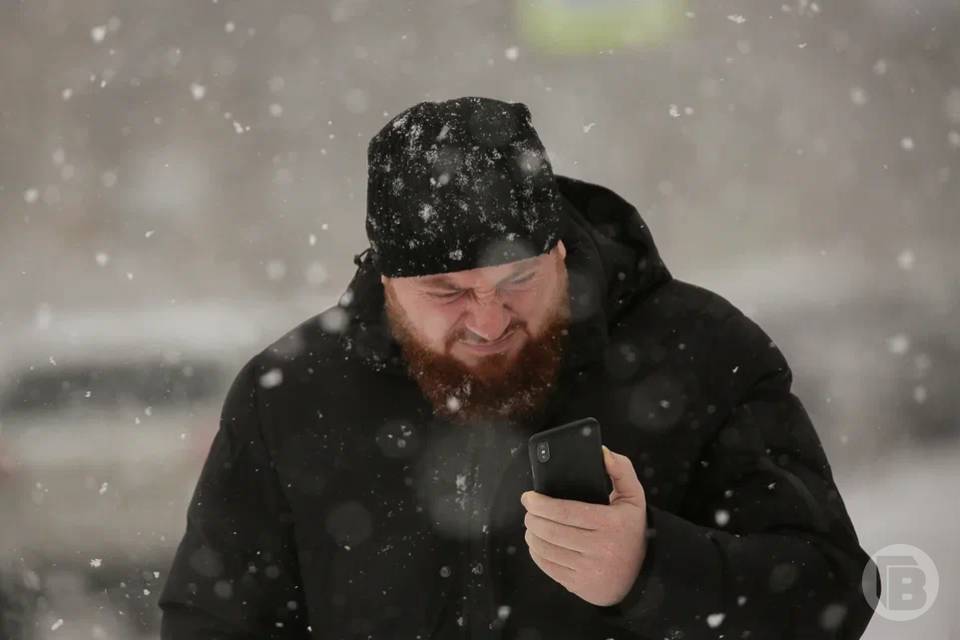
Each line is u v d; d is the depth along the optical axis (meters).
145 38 34.19
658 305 4.49
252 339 13.42
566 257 4.38
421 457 4.39
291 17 33.75
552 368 4.12
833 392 14.98
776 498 4.15
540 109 31.16
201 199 31.80
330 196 31.67
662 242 27.83
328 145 32.81
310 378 4.53
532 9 32.09
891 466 13.95
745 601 3.88
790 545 4.03
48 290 29.91
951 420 14.65
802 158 29.42
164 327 13.01
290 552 4.61
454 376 4.11
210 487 4.64
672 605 3.80
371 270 4.53
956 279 18.44
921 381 14.92
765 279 17.05
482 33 33.12
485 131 4.08
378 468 4.42
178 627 4.64
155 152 32.91
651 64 30.81
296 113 33.09
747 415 4.34
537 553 3.76
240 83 33.78
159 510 11.60
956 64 30.20
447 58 33.22
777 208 28.44
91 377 12.35
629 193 29.53
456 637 4.33
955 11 30.58
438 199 3.97
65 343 12.77
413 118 4.17
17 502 11.50
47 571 11.37
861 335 15.75
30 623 10.85
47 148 33.59
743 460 4.27
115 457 11.71
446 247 3.93
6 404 12.08
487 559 4.28
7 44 34.19
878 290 16.41
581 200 4.74
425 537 4.36
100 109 33.69
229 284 29.91
